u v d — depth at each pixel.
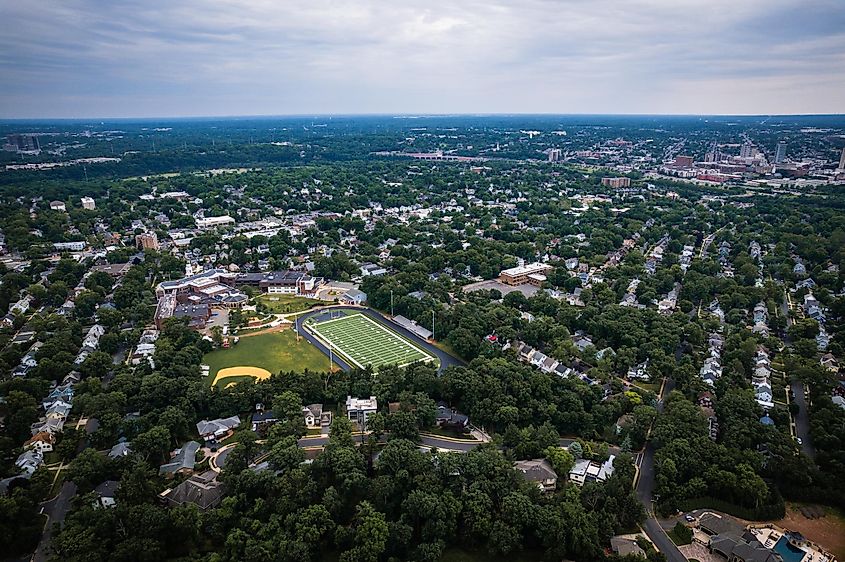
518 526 181.38
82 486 199.50
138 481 191.62
